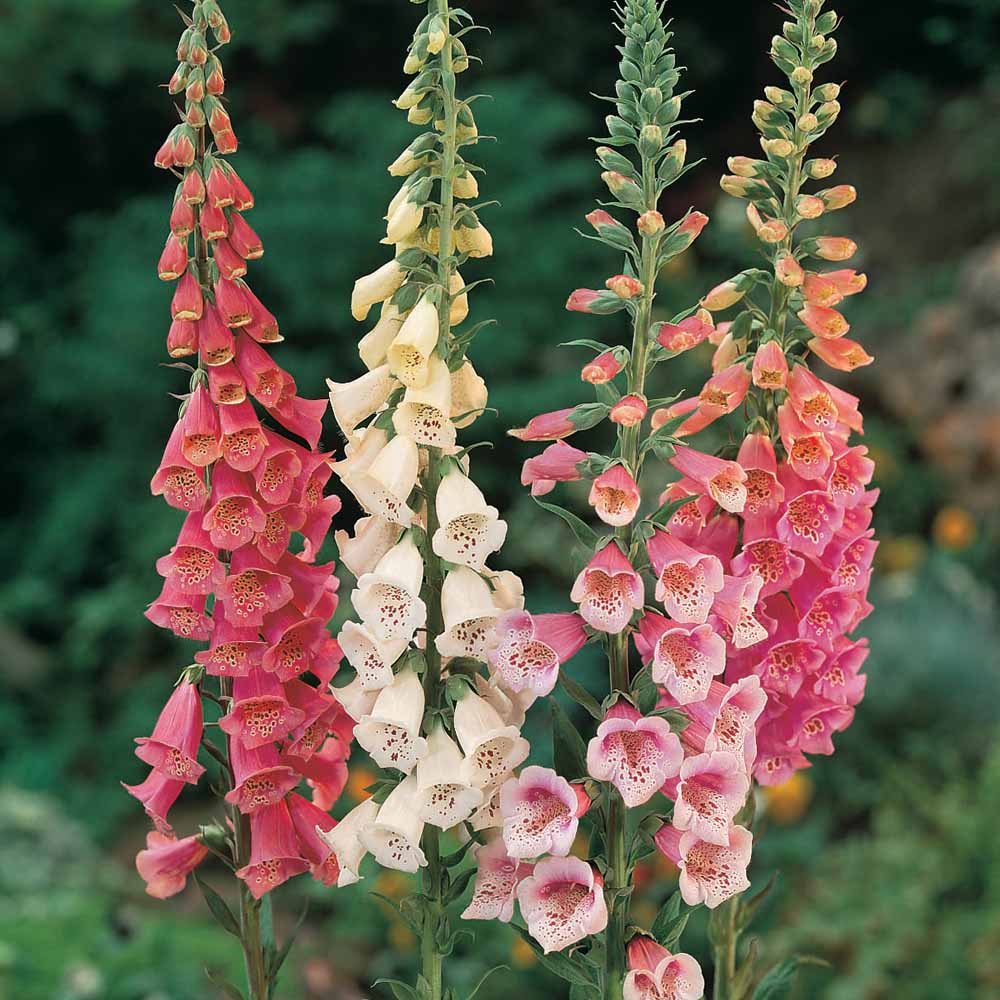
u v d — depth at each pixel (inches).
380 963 193.5
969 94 423.8
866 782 230.8
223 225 74.0
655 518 70.4
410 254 69.6
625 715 68.0
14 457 377.7
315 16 387.5
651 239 67.7
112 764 294.5
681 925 72.7
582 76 411.2
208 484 77.9
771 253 79.0
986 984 179.6
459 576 70.2
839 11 437.7
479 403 72.1
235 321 74.2
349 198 316.2
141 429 346.3
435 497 70.9
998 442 297.7
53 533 341.7
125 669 321.7
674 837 69.7
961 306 317.7
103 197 410.9
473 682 73.0
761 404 80.4
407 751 69.5
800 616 80.4
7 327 378.0
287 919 210.5
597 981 73.1
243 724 76.4
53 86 382.3
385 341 71.9
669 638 68.3
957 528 284.5
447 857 75.9
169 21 399.2
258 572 75.7
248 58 400.2
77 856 225.1
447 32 67.6
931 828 212.4
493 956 182.1
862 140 428.5
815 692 81.4
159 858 84.7
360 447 70.9
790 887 201.5
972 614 267.4
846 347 79.1
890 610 266.1
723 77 442.0
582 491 280.8
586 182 341.1
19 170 401.4
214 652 75.8
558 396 295.3
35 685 317.7
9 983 169.9
